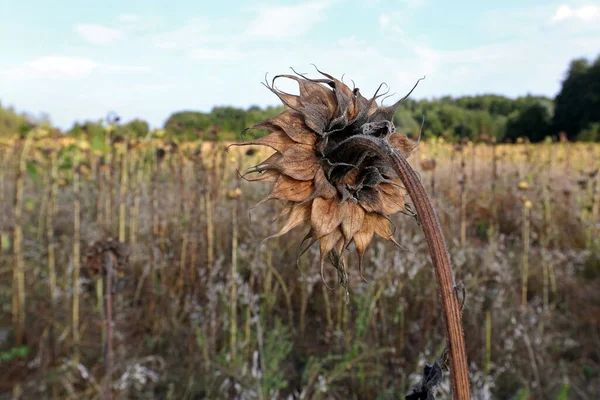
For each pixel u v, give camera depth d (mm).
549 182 7078
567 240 6398
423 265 4078
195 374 3531
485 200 6887
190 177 5914
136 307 4336
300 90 1184
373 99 1162
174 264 4641
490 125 23844
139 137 5789
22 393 3303
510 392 3594
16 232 4328
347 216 1164
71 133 5375
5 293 4535
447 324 942
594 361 4105
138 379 3266
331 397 3322
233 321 3625
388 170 1185
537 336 3834
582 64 34875
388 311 4000
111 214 5602
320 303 4270
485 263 4516
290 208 1162
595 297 4895
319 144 1147
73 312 3791
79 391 3330
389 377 3531
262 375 3244
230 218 5164
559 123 34625
